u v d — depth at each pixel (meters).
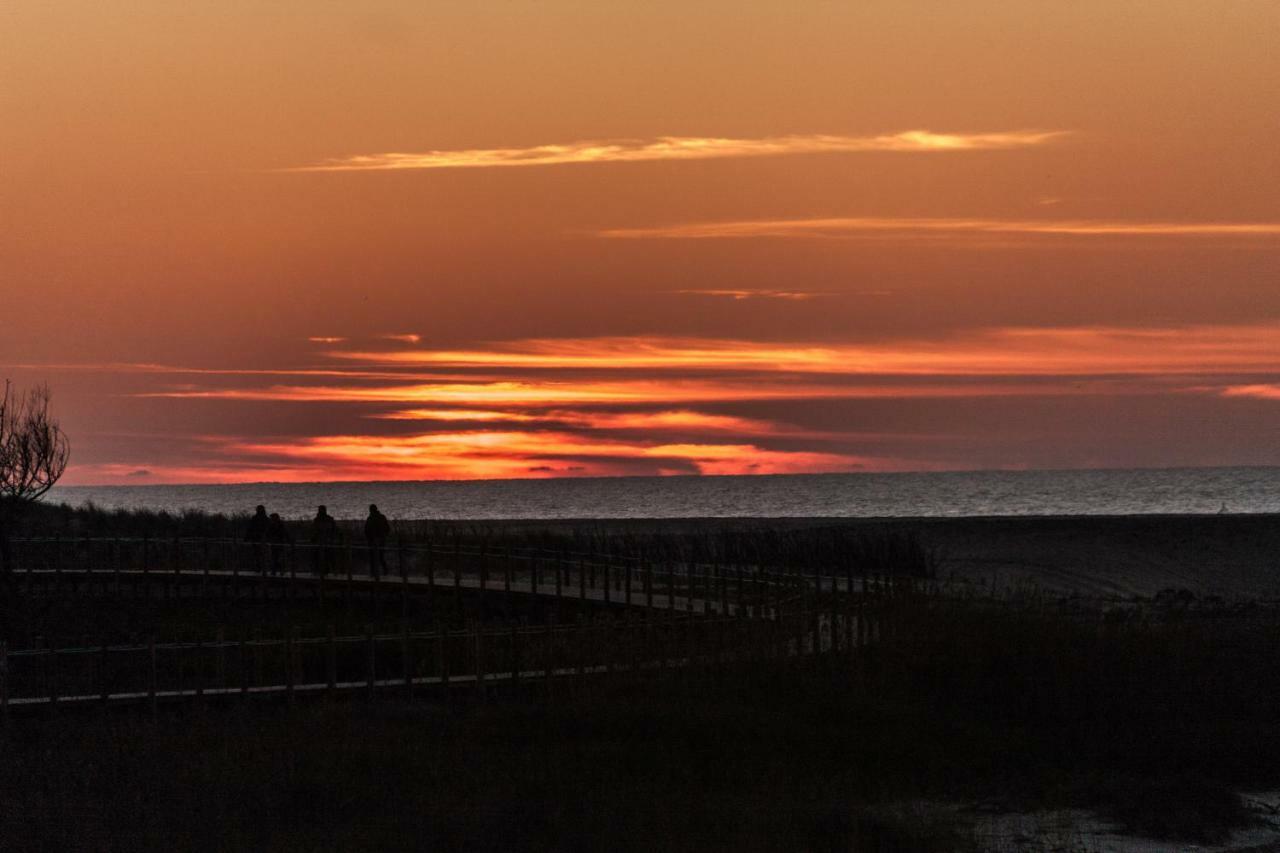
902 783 68.69
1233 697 86.75
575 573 154.75
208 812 57.47
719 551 183.62
